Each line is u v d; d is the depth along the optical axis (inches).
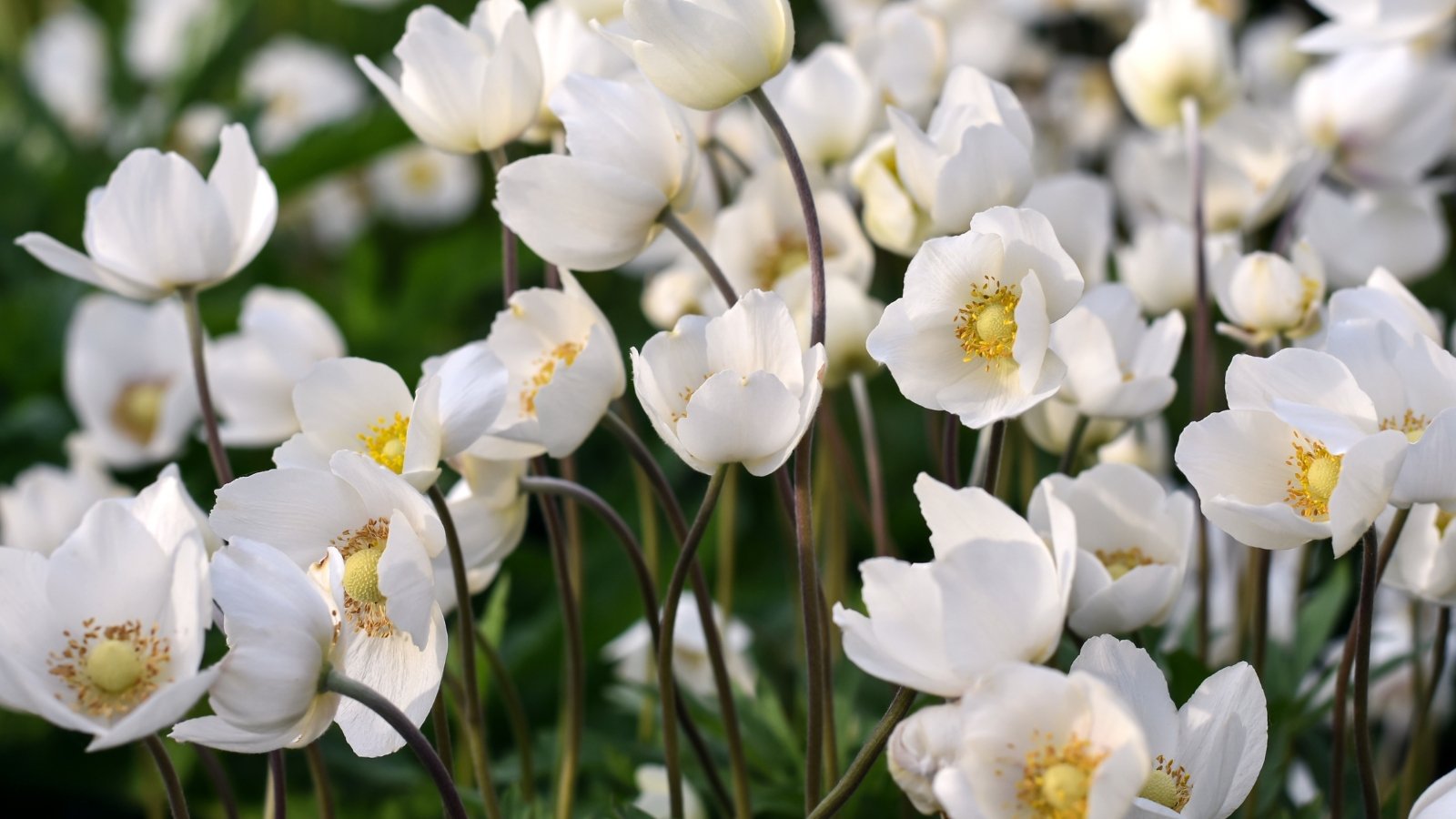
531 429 40.6
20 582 37.6
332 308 76.5
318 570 38.9
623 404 45.5
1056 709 36.5
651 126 40.6
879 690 47.8
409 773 50.4
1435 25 47.3
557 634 54.8
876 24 49.4
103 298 62.9
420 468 39.0
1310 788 46.3
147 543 37.8
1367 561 38.4
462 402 39.3
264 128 87.7
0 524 55.9
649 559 50.2
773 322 38.7
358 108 92.0
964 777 36.5
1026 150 41.2
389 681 38.8
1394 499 37.7
